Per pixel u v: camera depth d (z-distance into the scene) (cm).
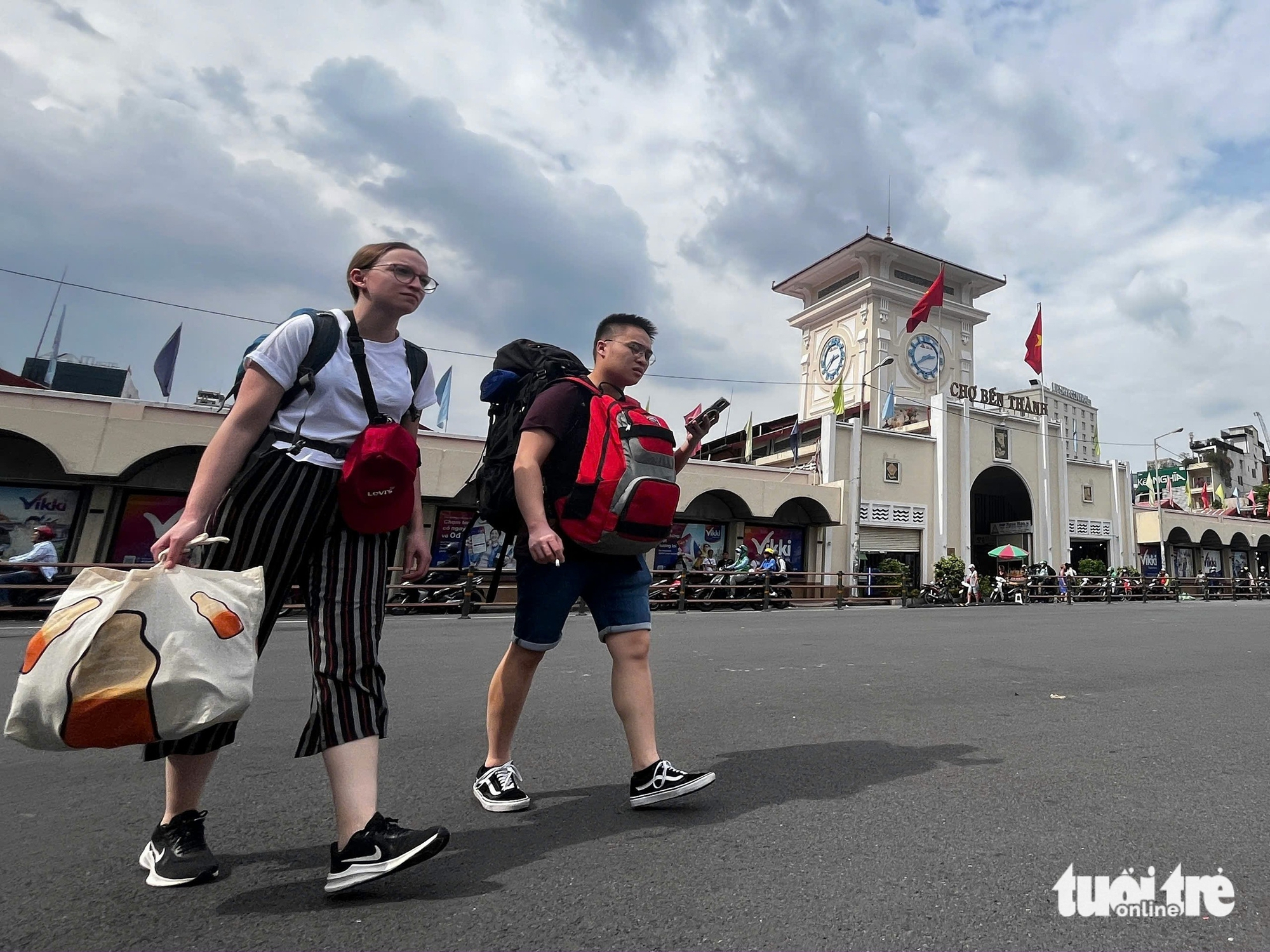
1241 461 7350
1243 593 3097
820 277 3616
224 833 235
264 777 300
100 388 2005
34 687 150
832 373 3403
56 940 163
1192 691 533
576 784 290
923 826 241
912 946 165
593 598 268
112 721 151
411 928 170
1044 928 175
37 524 1417
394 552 221
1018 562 2819
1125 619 1346
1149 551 3262
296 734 378
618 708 261
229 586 175
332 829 240
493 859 212
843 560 2309
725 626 1088
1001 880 201
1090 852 222
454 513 1695
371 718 196
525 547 260
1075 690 526
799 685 531
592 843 225
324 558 205
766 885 195
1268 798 280
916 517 2466
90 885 195
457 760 325
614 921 174
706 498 2122
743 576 1752
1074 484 2980
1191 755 345
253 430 196
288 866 208
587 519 242
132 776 306
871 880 199
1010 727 395
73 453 1352
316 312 215
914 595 2073
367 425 214
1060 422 2962
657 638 874
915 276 3494
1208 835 238
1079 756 336
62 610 161
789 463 2828
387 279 220
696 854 216
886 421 2805
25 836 233
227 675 163
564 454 252
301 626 995
